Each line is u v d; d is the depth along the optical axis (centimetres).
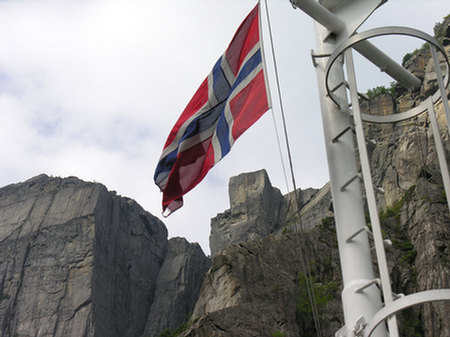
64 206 13500
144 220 14338
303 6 815
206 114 1400
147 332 12038
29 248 12875
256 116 1179
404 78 895
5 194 14525
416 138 7581
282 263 6375
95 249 12338
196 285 13150
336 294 5794
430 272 5531
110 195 13888
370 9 810
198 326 5406
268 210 13488
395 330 610
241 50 1318
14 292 12088
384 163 8250
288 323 5522
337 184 754
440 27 9138
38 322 11419
